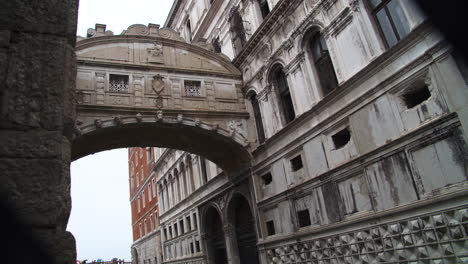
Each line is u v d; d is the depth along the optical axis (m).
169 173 32.50
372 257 10.68
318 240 13.02
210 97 17.92
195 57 18.47
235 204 20.88
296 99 14.98
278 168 16.02
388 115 10.46
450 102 8.72
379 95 10.77
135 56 16.84
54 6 3.94
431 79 9.25
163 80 16.97
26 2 3.81
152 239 39.41
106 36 16.39
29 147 3.34
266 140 16.73
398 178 10.01
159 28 18.12
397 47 10.07
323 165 13.11
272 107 16.78
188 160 27.58
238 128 18.06
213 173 23.08
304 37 14.59
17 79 3.52
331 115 12.74
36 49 3.70
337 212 12.27
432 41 9.13
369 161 10.98
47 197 3.25
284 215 15.40
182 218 28.88
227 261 22.19
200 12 26.14
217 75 18.56
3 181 3.14
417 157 9.53
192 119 16.86
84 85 15.17
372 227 10.69
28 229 3.09
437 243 8.82
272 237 16.30
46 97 3.58
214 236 23.73
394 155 10.17
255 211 17.66
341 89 12.19
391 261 10.04
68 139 3.92
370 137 11.06
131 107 15.62
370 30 11.32
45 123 3.50
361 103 11.41
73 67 4.09
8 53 3.56
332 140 12.80
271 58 16.70
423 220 9.23
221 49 22.17
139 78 16.45
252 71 18.42
